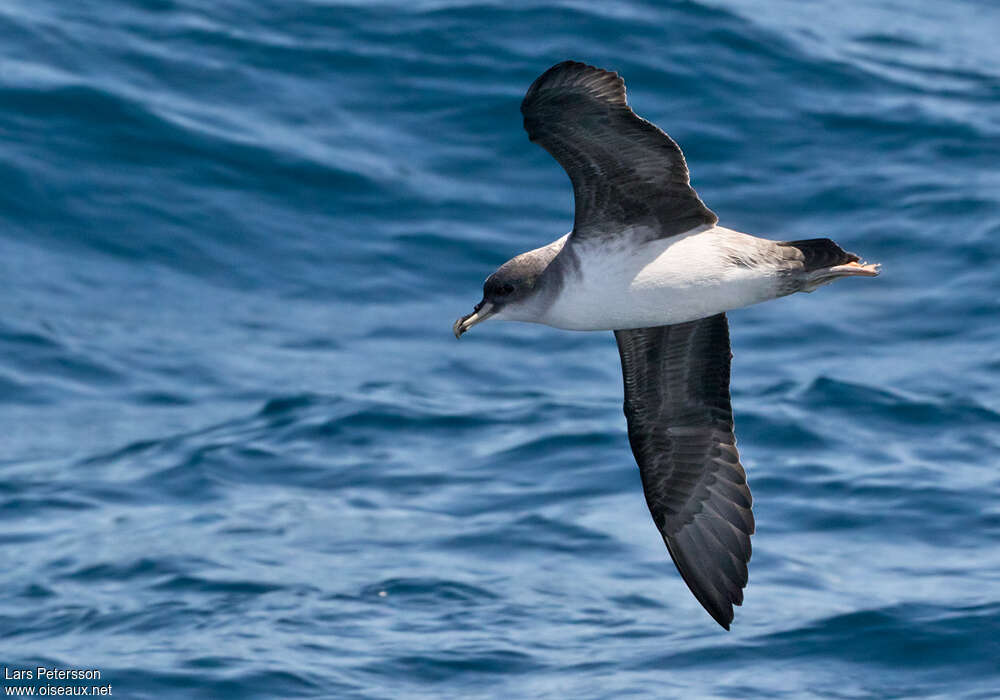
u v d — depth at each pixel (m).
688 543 11.68
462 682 12.60
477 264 21.50
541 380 19.30
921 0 30.38
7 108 23.39
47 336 20.23
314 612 13.63
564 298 10.46
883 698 12.16
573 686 12.48
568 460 16.64
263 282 21.50
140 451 17.56
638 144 9.73
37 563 14.83
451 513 15.65
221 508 15.98
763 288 10.29
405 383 19.17
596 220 10.25
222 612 13.66
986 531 14.74
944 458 16.34
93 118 23.45
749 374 18.77
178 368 19.75
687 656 12.84
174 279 21.50
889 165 23.02
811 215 21.84
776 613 13.49
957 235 21.22
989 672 12.38
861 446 16.66
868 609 13.32
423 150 23.34
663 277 10.22
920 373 18.47
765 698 12.18
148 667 12.72
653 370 11.65
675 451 11.73
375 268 21.59
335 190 22.70
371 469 16.75
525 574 14.31
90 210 22.30
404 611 13.71
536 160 23.12
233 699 12.28
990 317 19.58
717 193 22.31
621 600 13.88
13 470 17.22
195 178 22.83
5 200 22.25
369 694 12.39
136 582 14.32
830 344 19.41
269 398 18.89
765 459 16.44
